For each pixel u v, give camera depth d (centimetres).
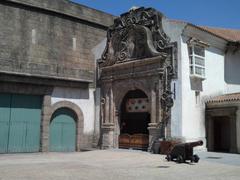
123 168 1250
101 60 2250
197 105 1866
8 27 1934
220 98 1916
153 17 1953
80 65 2233
